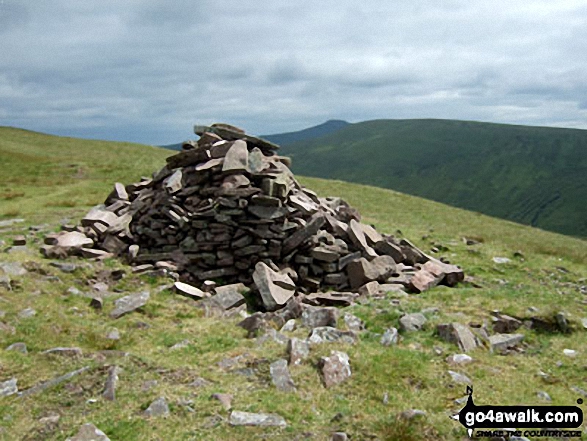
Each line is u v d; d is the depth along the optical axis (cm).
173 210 1944
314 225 1836
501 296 1644
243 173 1934
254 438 765
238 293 1570
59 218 2794
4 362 991
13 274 1482
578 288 1953
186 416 820
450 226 3688
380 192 5034
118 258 1891
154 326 1297
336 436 755
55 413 829
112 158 6294
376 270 1831
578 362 1141
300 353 1048
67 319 1259
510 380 1002
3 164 5362
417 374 984
